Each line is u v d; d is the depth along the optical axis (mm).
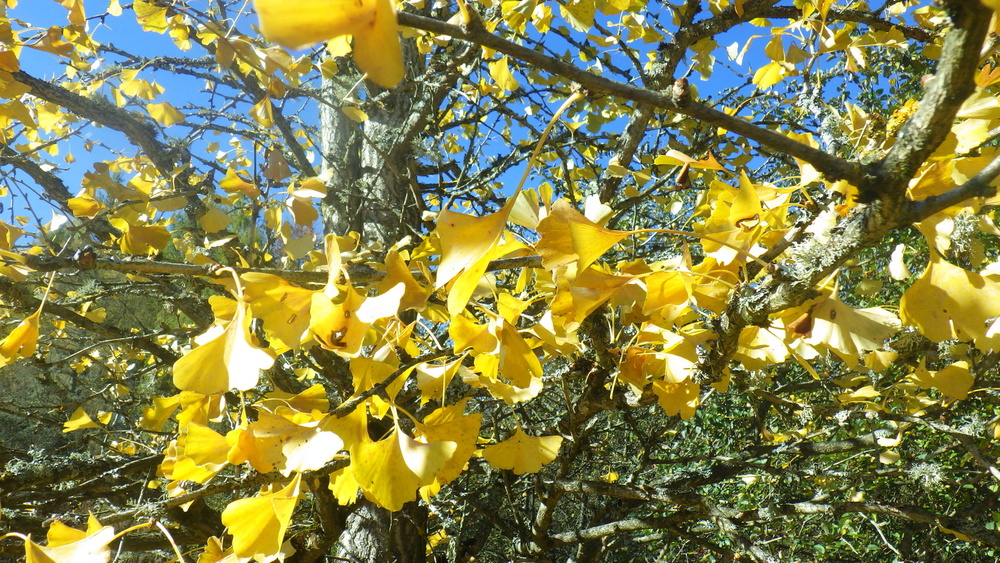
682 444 1646
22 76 941
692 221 1102
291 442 312
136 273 854
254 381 272
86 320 1117
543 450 441
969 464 1226
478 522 1523
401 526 1199
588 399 657
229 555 366
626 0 604
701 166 352
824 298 344
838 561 1643
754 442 1459
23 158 1035
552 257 271
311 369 1009
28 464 785
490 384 396
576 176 1162
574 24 629
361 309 267
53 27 745
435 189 1465
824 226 335
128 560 1209
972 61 182
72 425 839
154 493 1139
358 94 1373
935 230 277
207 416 436
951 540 1530
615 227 1102
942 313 261
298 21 127
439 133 1298
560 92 1235
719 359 431
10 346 437
